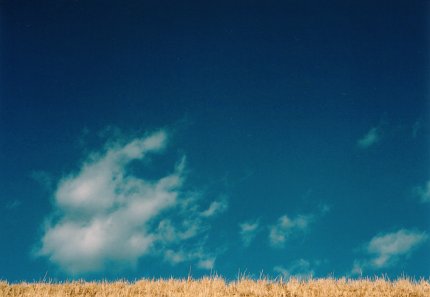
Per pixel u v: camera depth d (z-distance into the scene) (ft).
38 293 68.18
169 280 77.82
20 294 70.03
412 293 68.54
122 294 69.26
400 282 73.97
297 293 68.90
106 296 68.64
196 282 76.13
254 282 75.72
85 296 69.87
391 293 68.13
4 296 68.49
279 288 71.51
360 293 68.44
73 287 74.28
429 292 68.54
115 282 78.33
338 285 73.61
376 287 72.18
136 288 73.97
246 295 68.59
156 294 69.97
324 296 66.80
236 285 74.13
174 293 68.64
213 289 71.41
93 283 77.51
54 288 74.02
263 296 67.21
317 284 73.97
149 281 77.82
